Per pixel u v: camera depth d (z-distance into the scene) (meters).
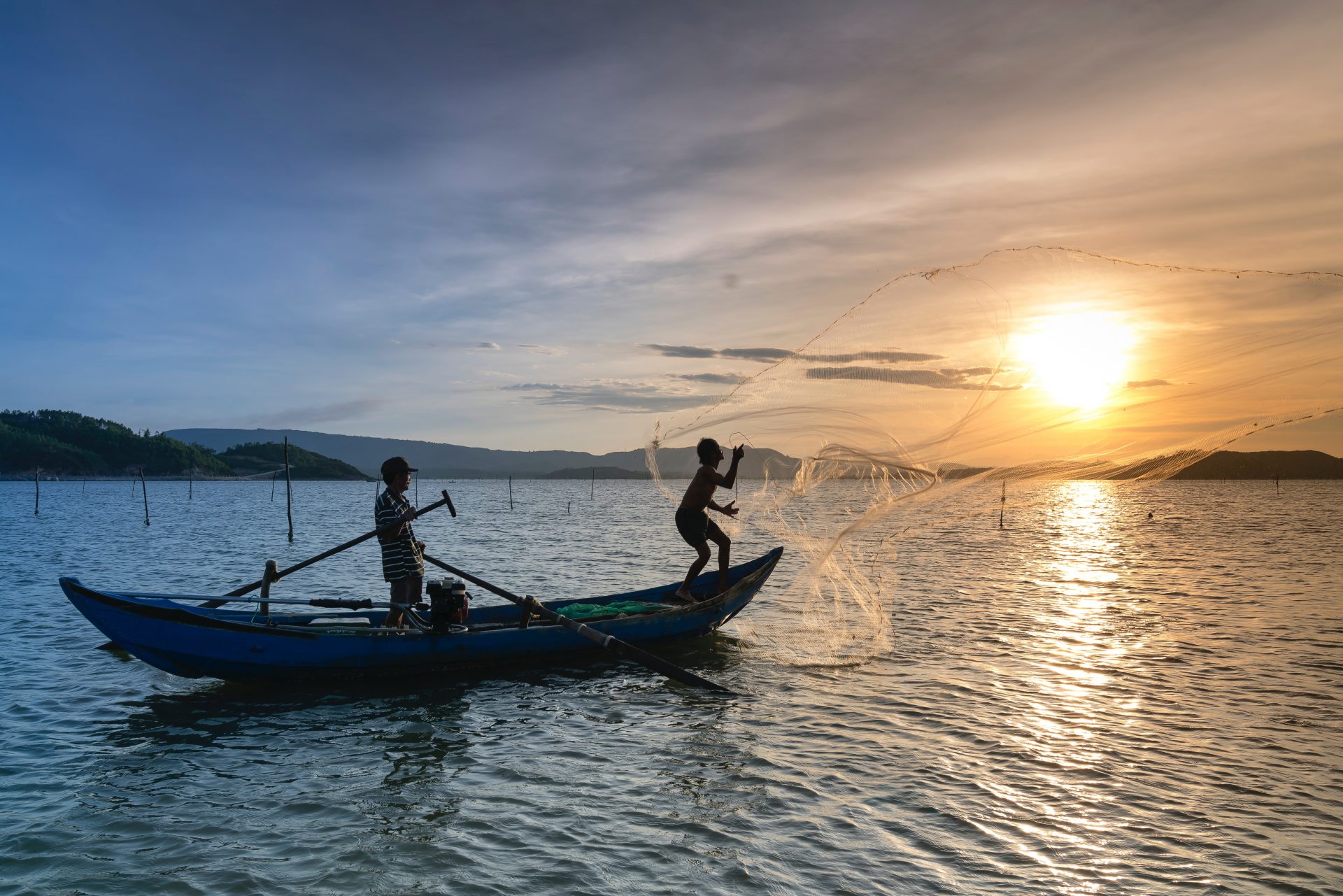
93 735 8.76
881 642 13.13
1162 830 6.36
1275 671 11.19
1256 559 25.89
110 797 7.09
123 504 84.12
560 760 8.00
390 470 11.06
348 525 51.72
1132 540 33.25
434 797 7.10
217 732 8.92
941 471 9.34
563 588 20.62
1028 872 5.71
